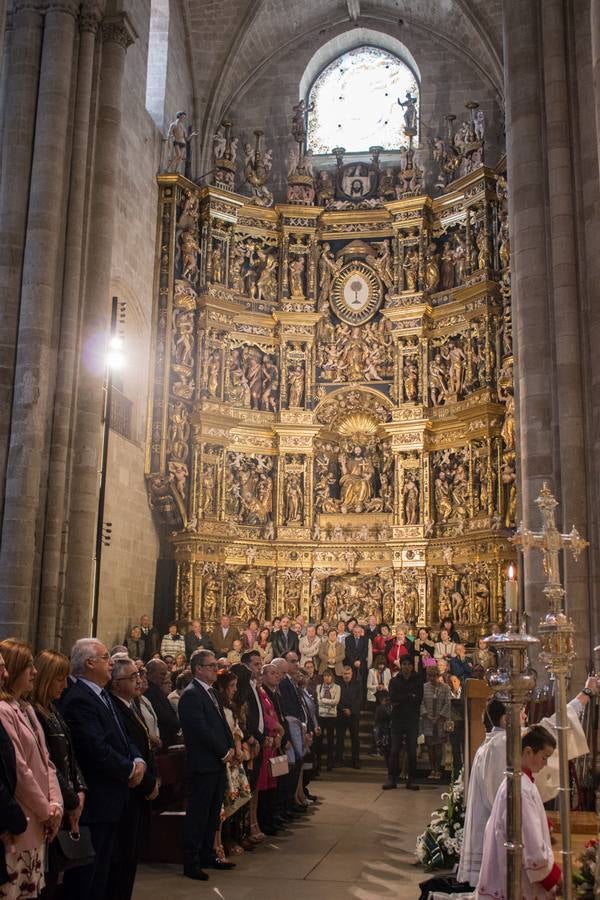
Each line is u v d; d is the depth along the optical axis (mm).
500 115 28578
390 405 27391
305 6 29438
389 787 17016
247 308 27766
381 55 30578
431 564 26062
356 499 27375
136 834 7793
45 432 17750
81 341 18531
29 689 6277
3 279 17891
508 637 5531
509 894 5527
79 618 17453
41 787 6078
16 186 18297
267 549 26703
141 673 10656
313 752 15906
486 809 7426
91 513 17969
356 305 28141
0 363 17562
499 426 25203
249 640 23000
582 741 8102
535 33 15719
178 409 25641
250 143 30109
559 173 14906
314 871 10453
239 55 29562
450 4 28172
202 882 9844
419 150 29219
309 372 27859
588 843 7023
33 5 19000
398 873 10391
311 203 28625
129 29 20078
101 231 19078
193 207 27078
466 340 26641
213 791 10266
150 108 26719
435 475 26750
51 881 6828
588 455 13953
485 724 10289
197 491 25438
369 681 20922
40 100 18688
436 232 27938
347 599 26562
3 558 16859
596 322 14195
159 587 25172
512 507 24500
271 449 27375
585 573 13391
